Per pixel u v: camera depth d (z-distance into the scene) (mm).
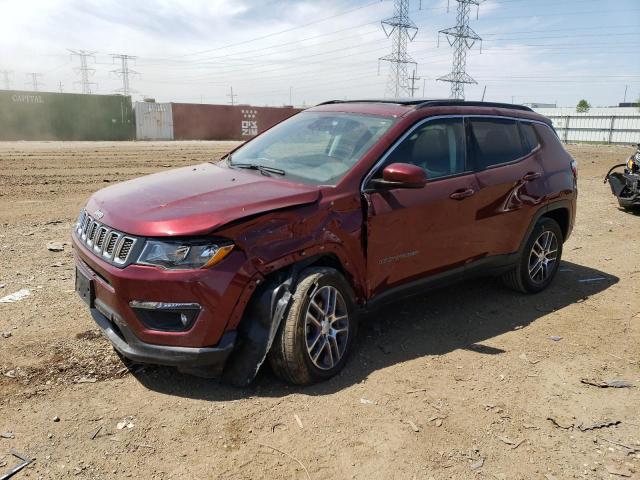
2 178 12953
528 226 5227
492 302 5312
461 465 2934
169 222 3189
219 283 3186
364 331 4523
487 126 4961
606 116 47250
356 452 2986
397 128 4172
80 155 21188
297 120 4910
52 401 3299
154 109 40906
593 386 3809
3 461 2760
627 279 6195
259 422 3193
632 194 10039
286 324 3404
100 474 2719
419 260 4258
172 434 3053
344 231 3689
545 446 3125
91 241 3572
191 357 3217
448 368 3955
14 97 36156
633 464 2998
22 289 5043
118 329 3445
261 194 3537
